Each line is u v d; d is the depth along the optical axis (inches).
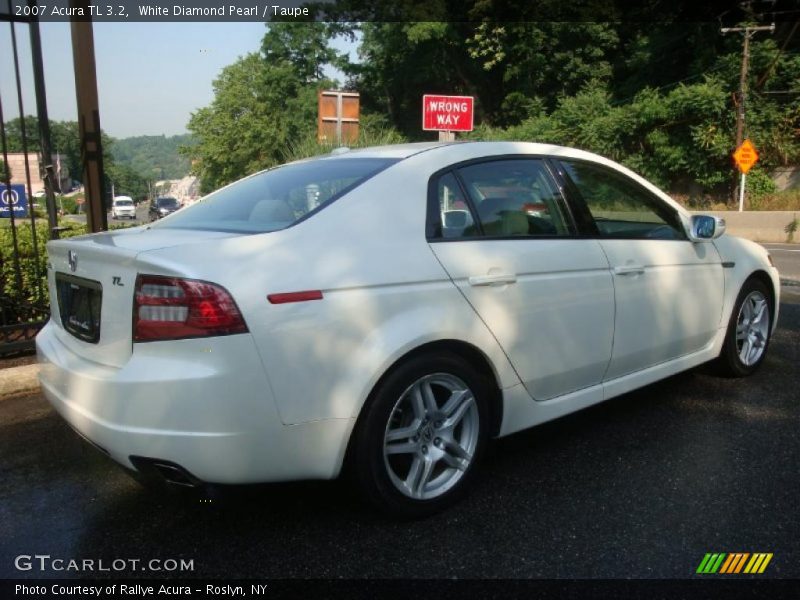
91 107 201.8
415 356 107.0
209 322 90.7
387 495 105.7
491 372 118.4
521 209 127.9
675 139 1095.0
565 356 128.4
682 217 161.0
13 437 149.7
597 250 135.3
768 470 127.6
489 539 104.8
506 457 135.5
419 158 120.6
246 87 1819.6
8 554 103.0
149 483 126.4
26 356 199.0
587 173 143.4
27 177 192.4
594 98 1224.2
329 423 98.9
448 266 111.8
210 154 1856.5
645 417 155.9
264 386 93.4
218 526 110.2
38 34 189.8
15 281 208.4
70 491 123.7
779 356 205.3
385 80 1628.9
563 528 107.7
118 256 97.9
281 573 96.9
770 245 711.7
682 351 159.2
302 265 98.7
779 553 100.0
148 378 92.0
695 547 101.7
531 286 121.9
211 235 107.3
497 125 1526.8
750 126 1011.3
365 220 108.1
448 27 1398.9
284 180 129.7
